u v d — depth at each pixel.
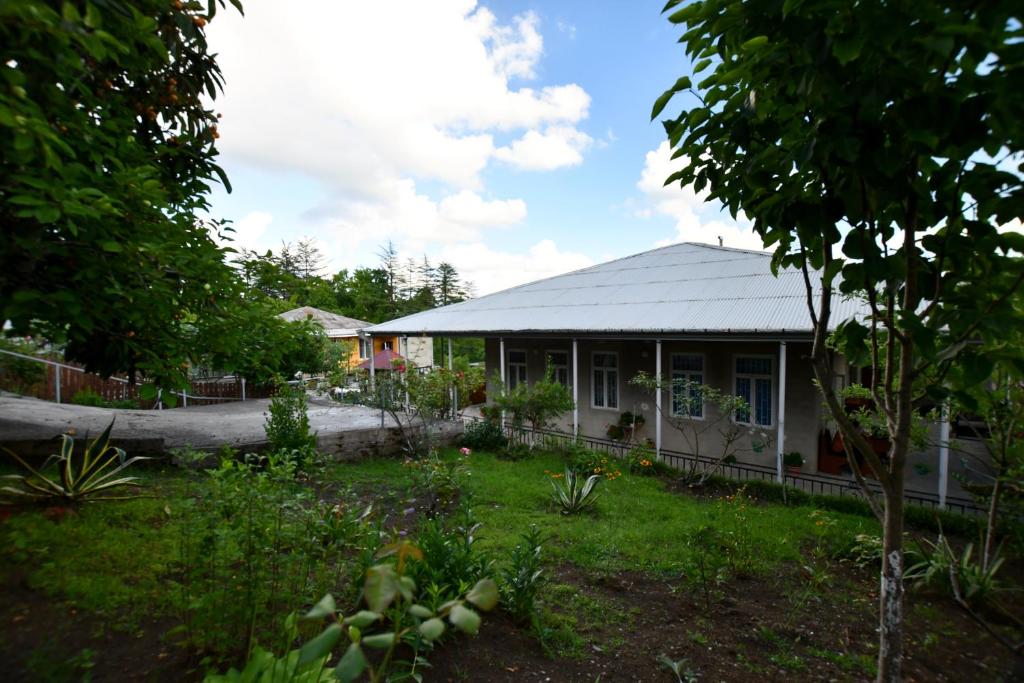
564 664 3.08
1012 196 1.74
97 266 3.44
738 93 1.93
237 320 4.49
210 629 2.44
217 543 2.60
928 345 1.70
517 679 2.84
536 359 14.97
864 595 4.55
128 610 2.77
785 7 1.47
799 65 1.65
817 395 9.55
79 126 3.11
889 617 2.38
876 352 2.41
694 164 2.29
